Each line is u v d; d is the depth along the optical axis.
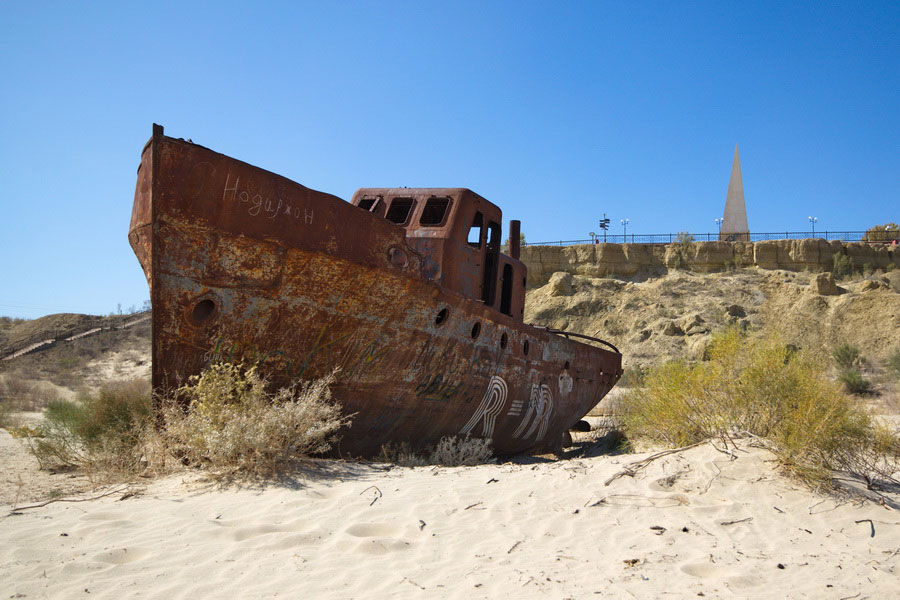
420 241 9.66
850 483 5.72
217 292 6.73
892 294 40.88
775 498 5.36
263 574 3.64
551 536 4.51
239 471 6.20
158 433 6.91
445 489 5.79
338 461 7.04
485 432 10.45
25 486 6.68
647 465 6.39
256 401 6.64
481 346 9.66
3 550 4.00
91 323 48.22
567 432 14.23
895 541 4.51
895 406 15.60
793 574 3.84
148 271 6.69
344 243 7.36
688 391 7.68
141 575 3.59
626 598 3.38
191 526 4.58
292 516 4.89
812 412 6.02
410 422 8.91
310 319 7.34
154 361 6.67
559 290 49.41
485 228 10.66
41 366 35.00
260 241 6.82
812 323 41.12
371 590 3.42
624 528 4.73
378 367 8.11
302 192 7.12
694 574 3.84
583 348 14.01
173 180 6.37
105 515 4.91
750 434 6.83
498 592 3.42
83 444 8.15
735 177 73.25
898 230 53.00
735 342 7.58
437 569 3.78
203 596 3.30
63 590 3.35
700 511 5.12
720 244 51.41
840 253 49.94
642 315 45.66
